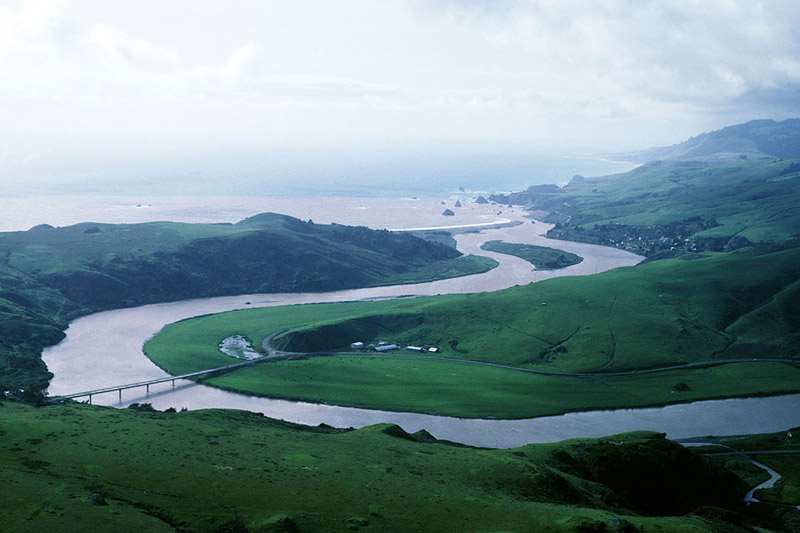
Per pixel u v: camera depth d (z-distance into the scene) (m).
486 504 89.25
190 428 108.81
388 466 102.50
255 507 78.75
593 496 114.44
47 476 78.44
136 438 98.06
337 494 86.31
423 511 84.19
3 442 89.38
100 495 74.62
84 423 103.12
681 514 127.81
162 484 81.94
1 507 67.56
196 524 71.94
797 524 137.38
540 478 107.12
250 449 101.19
